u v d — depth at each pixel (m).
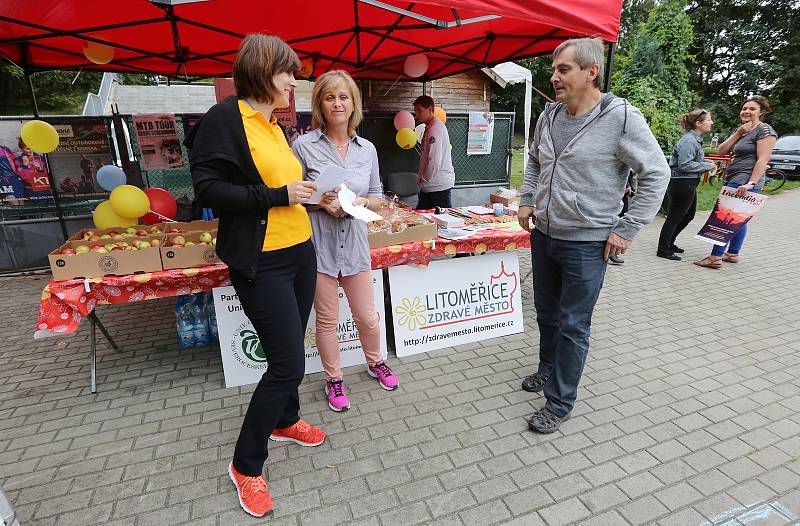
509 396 2.65
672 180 5.22
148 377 2.89
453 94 8.75
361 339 2.70
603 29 2.80
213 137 1.47
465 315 3.28
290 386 1.75
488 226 3.41
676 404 2.57
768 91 22.70
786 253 5.79
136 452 2.19
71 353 3.23
